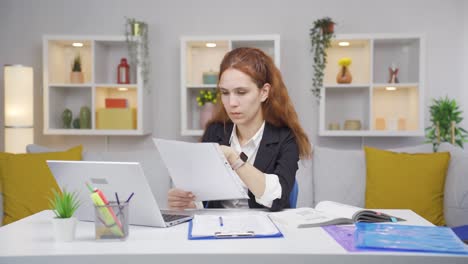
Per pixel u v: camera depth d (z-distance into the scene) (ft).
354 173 9.97
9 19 13.34
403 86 11.89
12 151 11.94
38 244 3.79
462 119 12.16
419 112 11.75
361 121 12.73
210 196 5.17
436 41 12.84
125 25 13.24
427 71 12.87
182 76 12.09
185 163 4.95
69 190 4.71
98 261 3.44
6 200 9.53
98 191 3.94
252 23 13.12
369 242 3.64
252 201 5.92
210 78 12.31
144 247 3.63
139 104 12.21
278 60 11.84
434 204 9.25
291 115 6.09
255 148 6.04
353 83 12.10
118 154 10.32
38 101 13.35
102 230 3.88
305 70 13.01
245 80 5.49
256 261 3.40
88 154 10.24
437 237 3.85
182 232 4.23
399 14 12.88
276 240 3.87
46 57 12.10
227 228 4.23
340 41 12.08
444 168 9.37
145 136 13.30
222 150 5.08
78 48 12.91
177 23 13.21
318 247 3.60
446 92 12.85
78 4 13.30
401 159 9.61
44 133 12.20
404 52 12.66
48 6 13.30
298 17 13.01
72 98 13.02
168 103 13.25
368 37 11.78
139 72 12.22
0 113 13.51
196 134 12.15
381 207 9.40
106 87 12.50
